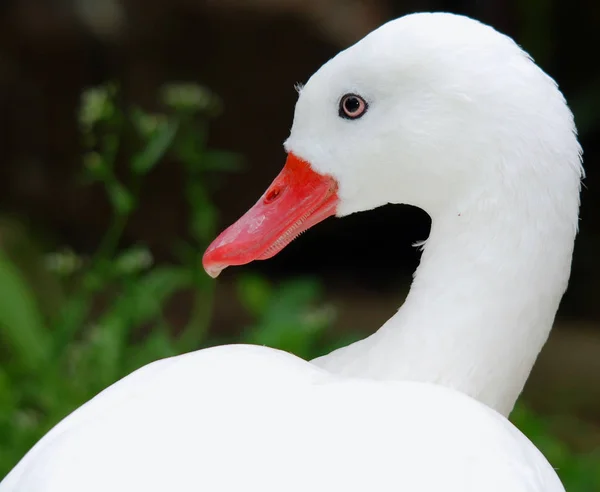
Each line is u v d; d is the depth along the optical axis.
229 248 4.47
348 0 12.70
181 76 12.22
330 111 4.28
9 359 7.99
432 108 4.04
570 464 7.54
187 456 2.80
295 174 4.43
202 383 3.19
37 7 12.07
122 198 7.09
